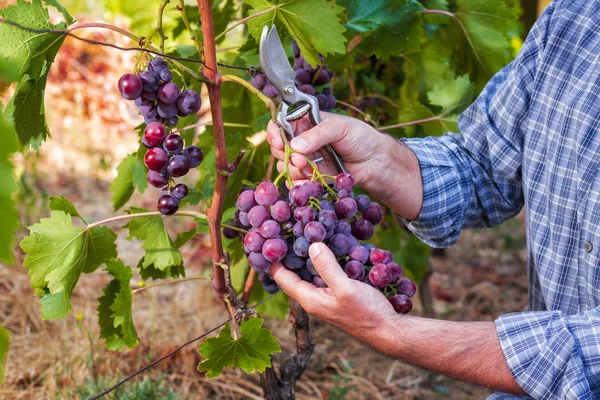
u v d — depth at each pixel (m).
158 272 1.88
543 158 1.69
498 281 4.57
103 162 5.72
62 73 6.78
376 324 1.34
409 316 1.37
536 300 1.78
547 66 1.65
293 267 1.38
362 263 1.35
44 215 4.33
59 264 1.57
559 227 1.60
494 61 2.36
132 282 3.90
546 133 1.65
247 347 1.50
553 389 1.30
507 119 1.79
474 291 4.35
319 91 1.95
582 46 1.58
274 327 3.53
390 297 1.39
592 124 1.51
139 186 1.98
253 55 1.99
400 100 2.68
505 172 1.83
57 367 2.77
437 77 2.52
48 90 6.82
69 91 6.80
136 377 2.76
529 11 6.52
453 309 4.02
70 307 1.61
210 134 2.12
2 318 3.36
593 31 1.58
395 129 2.31
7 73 0.70
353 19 1.95
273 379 1.93
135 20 2.06
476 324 1.38
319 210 1.32
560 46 1.63
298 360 2.01
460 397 3.18
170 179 1.43
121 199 2.10
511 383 1.33
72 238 1.59
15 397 2.64
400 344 1.35
